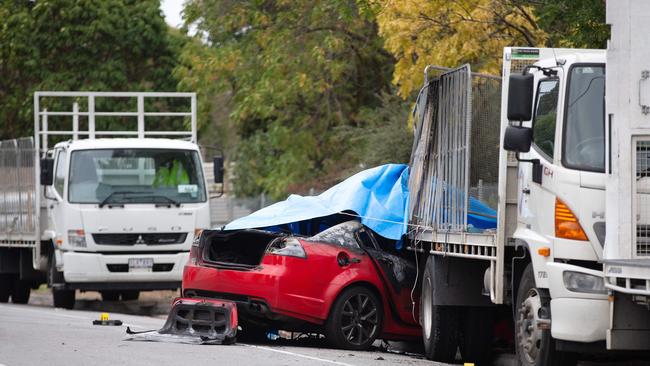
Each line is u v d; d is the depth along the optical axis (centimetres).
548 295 2330
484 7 4028
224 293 2977
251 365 2434
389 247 3125
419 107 3134
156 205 4609
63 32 8525
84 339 2973
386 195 3155
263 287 2881
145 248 4588
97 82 8525
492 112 2777
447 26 4141
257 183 7538
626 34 2189
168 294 6081
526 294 2427
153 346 2784
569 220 2266
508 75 2503
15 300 5566
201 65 7106
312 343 3212
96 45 8606
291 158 6938
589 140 2291
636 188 2183
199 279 3027
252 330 3238
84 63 8619
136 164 4647
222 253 3114
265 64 6669
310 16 6612
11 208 5275
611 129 2198
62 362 2455
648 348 2203
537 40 4012
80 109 8219
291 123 7106
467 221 2680
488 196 2727
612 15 2202
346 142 6800
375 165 5522
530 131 2338
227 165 8981
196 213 4659
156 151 4672
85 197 4575
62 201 4591
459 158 2747
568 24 3956
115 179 4619
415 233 3012
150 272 4584
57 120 8281
